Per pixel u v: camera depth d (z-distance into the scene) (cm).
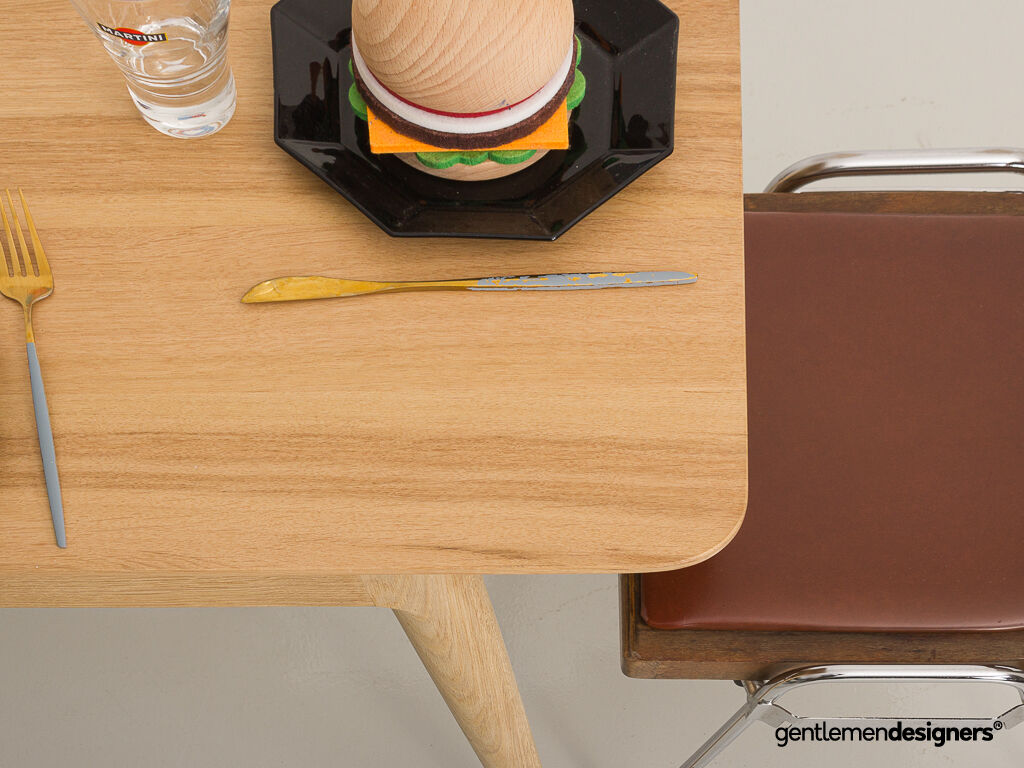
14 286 63
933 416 88
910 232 92
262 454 61
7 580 66
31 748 128
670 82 67
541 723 129
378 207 64
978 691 129
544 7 56
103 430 61
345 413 62
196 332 63
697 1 70
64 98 67
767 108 157
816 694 130
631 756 127
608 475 61
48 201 65
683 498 60
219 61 63
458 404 62
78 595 68
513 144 61
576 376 62
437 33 54
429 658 82
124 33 58
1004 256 92
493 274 64
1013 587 83
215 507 60
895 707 129
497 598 133
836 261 92
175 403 62
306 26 67
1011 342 90
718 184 66
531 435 61
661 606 84
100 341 63
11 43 68
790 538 85
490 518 60
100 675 130
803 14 160
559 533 60
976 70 158
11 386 62
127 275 64
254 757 127
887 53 159
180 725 129
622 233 65
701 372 62
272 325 63
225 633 132
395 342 63
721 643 84
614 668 131
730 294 64
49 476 60
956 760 127
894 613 83
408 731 128
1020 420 88
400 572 60
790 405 88
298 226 65
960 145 154
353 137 66
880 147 154
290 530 60
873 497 86
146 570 59
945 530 85
